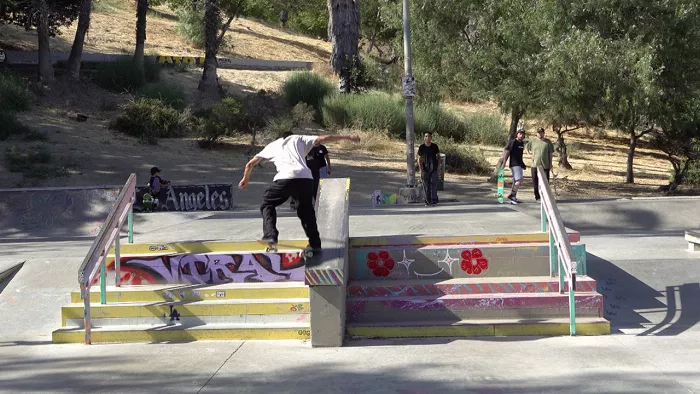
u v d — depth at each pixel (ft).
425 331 24.35
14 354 23.58
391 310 25.17
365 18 154.71
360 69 116.57
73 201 53.21
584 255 26.84
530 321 24.73
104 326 25.70
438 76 69.82
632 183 83.71
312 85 107.14
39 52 94.32
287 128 91.66
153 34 143.23
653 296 28.12
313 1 194.70
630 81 60.80
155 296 26.37
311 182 23.99
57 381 20.42
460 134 109.09
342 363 21.63
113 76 99.50
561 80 62.23
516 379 19.79
